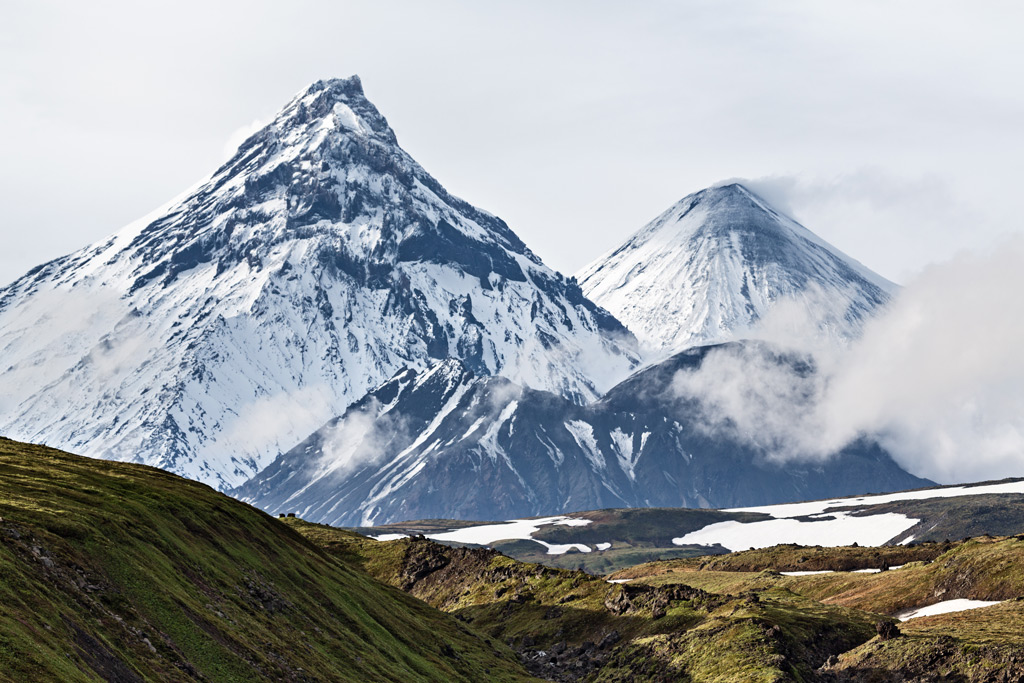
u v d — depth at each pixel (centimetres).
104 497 14575
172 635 11769
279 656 13125
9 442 17550
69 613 10419
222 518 17400
